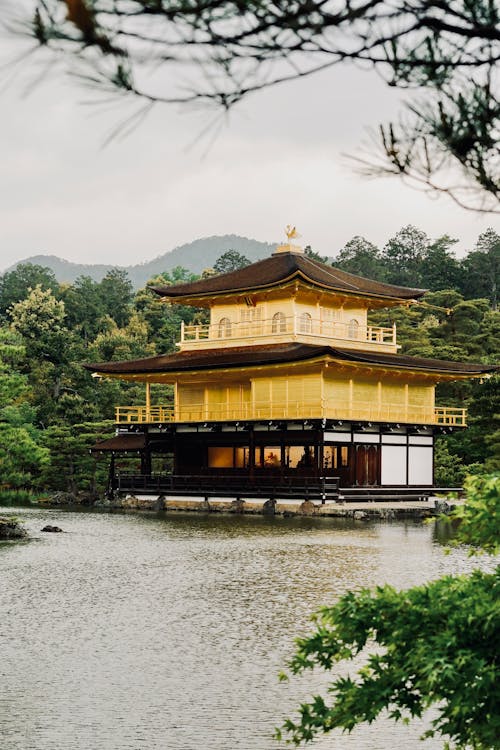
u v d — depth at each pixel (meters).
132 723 16.36
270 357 66.00
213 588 30.34
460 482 73.56
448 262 155.50
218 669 19.94
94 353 104.62
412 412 71.12
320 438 63.31
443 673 9.25
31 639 22.61
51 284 165.12
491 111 6.55
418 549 41.09
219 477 66.12
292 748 15.21
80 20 5.14
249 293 71.38
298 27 5.75
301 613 26.05
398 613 10.31
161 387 94.19
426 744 15.45
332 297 72.94
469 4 6.05
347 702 10.36
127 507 68.75
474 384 87.44
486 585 10.60
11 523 47.44
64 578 32.44
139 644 22.19
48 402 96.94
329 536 47.25
